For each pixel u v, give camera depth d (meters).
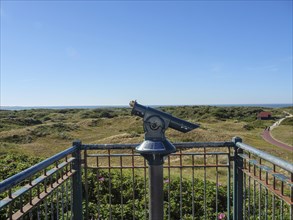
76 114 70.56
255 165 2.76
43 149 27.33
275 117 85.38
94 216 5.03
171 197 5.91
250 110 87.19
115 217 5.04
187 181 6.91
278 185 4.67
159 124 2.26
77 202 3.20
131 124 41.78
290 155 26.09
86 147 3.24
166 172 10.41
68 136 34.31
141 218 4.98
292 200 2.12
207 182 7.05
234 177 3.31
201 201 5.79
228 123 57.06
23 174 2.06
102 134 36.91
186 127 2.28
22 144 29.19
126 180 6.83
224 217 4.90
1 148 24.52
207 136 26.55
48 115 69.75
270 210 5.31
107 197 6.04
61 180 2.75
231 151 3.80
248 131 49.94
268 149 29.20
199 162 14.59
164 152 2.19
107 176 6.94
